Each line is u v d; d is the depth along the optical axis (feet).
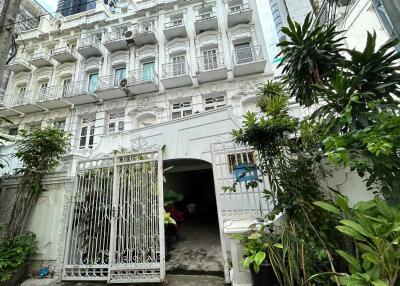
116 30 41.29
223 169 14.01
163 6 40.01
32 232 12.80
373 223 6.29
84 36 42.16
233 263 9.48
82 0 56.18
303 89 10.62
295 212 8.95
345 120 7.40
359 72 8.48
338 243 8.20
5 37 12.91
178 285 10.11
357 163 6.51
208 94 33.04
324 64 9.76
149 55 37.37
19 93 40.65
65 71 40.73
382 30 12.92
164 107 33.53
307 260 7.55
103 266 11.08
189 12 38.88
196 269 11.57
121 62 38.34
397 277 5.70
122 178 12.44
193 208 27.91
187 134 18.45
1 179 15.02
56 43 43.78
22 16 49.24
